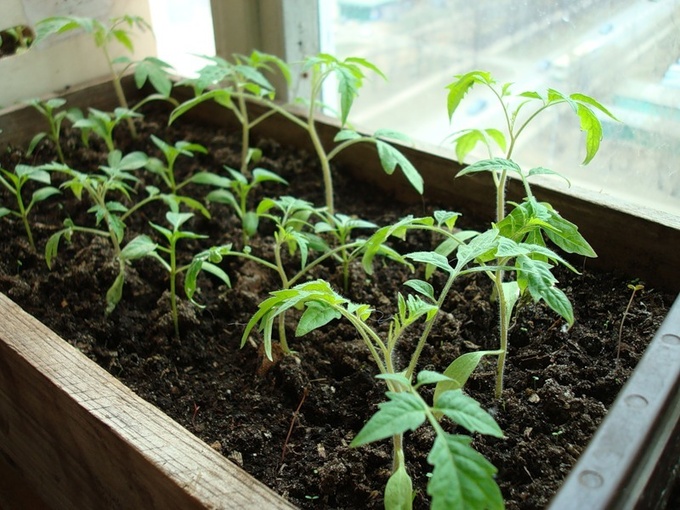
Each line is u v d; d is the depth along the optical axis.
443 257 0.36
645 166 0.58
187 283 0.44
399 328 0.36
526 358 0.44
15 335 0.43
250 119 0.73
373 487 0.37
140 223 0.63
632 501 0.27
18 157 0.70
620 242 0.50
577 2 0.58
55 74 0.75
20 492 0.53
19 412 0.46
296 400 0.44
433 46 0.71
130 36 0.79
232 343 0.49
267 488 0.31
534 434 0.39
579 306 0.48
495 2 0.64
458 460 0.25
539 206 0.38
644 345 0.44
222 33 0.74
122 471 0.36
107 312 0.51
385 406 0.26
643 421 0.29
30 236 0.59
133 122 0.76
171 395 0.45
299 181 0.67
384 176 0.64
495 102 0.68
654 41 0.54
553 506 0.26
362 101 0.81
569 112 0.62
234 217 0.63
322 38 0.75
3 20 0.69
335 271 0.55
